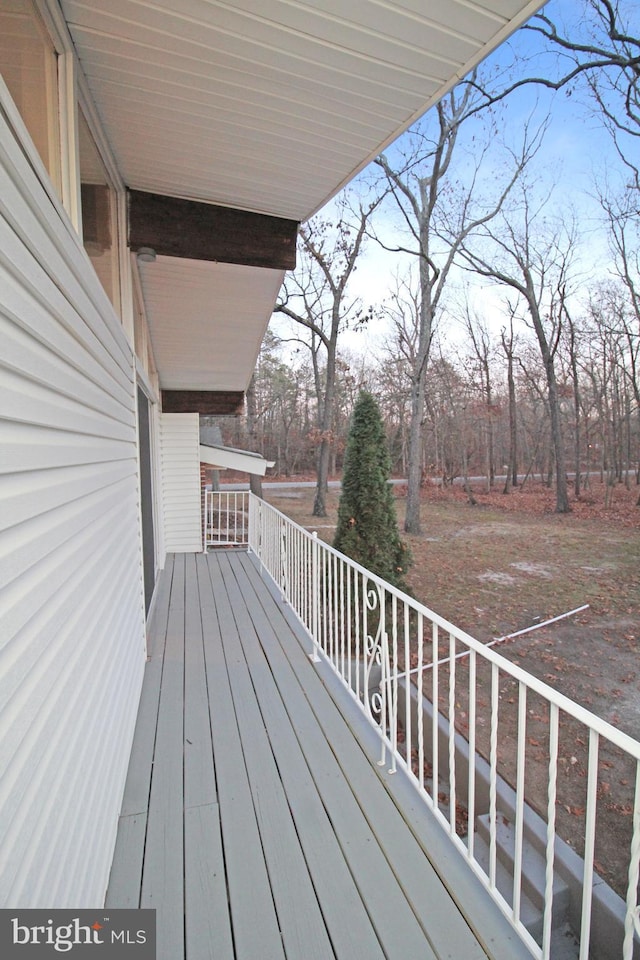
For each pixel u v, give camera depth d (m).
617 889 2.06
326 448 13.86
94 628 1.49
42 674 0.98
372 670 3.86
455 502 15.79
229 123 1.97
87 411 1.52
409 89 1.78
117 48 1.54
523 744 1.27
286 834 1.68
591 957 1.84
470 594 6.60
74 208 1.50
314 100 1.84
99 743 1.48
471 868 1.49
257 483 10.23
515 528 11.24
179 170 2.34
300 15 1.42
